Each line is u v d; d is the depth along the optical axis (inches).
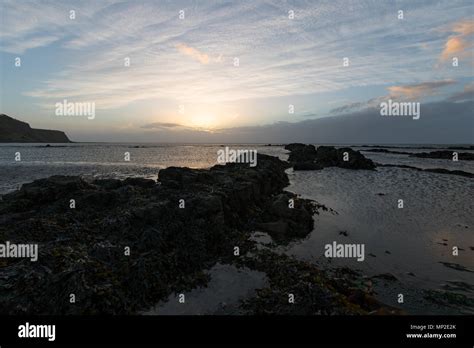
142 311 336.5
